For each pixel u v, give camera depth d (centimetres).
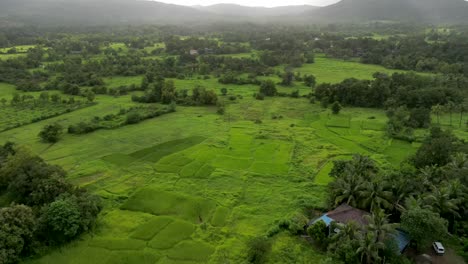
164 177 6381
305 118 9969
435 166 5338
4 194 5388
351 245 4028
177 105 11338
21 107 10469
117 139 8281
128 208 5350
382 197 4831
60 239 4444
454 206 4506
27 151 5903
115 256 4309
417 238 4128
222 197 5697
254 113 10469
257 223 5006
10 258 3966
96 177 6353
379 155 7281
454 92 10481
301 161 7069
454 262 4172
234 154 7400
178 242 4594
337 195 5159
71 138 8306
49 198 4919
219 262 4219
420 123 9000
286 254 4328
